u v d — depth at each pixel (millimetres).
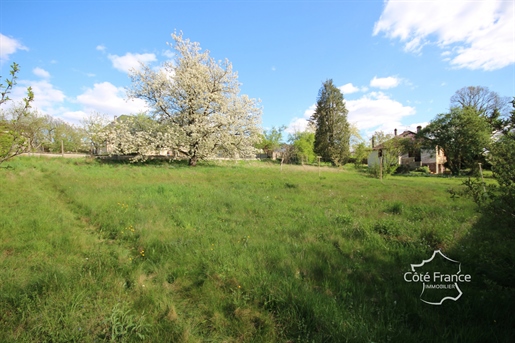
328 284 3639
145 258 4500
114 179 13781
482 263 4027
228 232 5867
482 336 2627
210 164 28578
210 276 3771
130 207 7664
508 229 3355
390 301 3242
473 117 33344
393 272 4035
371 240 5309
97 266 3977
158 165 24625
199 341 2582
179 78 24812
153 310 3045
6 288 3336
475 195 3447
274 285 3447
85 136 39750
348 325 2693
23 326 2746
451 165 37094
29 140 4457
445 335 2635
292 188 12609
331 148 50719
